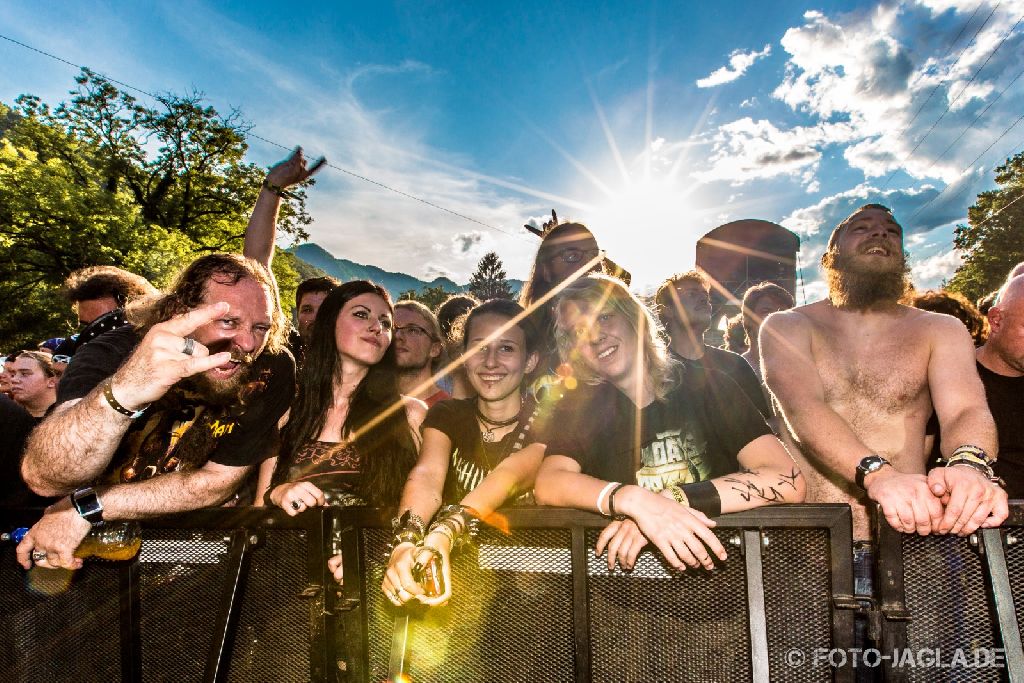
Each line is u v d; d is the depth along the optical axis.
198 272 1.76
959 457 1.57
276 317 1.91
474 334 2.24
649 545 1.51
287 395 1.93
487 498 1.62
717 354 2.91
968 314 2.99
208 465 1.75
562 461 1.70
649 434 1.75
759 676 1.41
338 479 2.12
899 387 2.12
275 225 3.45
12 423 2.01
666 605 1.51
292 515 1.65
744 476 1.52
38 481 1.57
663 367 1.79
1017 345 2.15
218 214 25.39
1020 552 1.41
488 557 1.60
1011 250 31.84
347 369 2.26
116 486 1.69
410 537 1.54
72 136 23.27
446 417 2.25
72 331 18.94
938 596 1.44
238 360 1.70
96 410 1.43
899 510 1.43
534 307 2.48
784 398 2.07
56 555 1.65
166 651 1.73
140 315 1.84
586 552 1.54
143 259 19.27
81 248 18.88
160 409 1.81
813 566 1.43
